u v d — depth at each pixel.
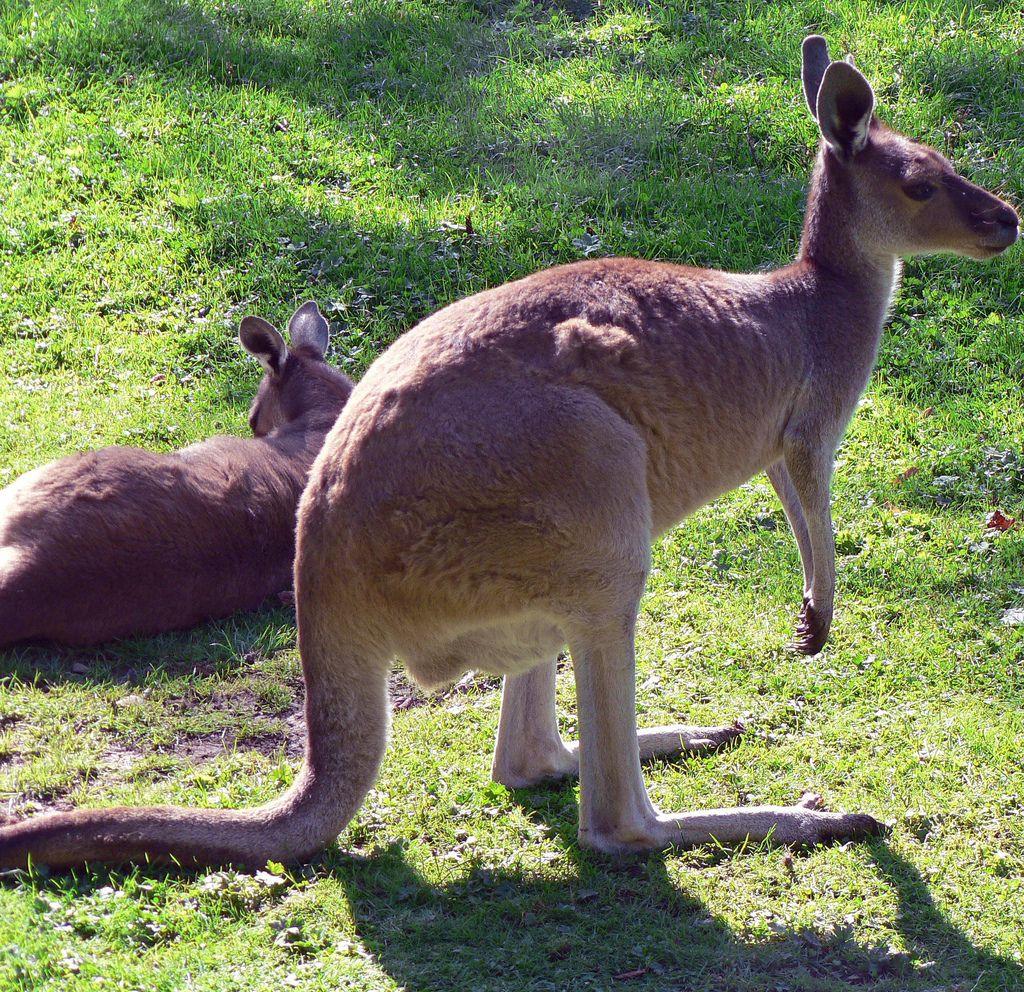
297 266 8.48
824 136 4.51
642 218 8.84
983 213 4.46
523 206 8.96
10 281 8.33
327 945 3.57
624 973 3.53
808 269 4.53
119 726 4.75
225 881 3.69
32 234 8.71
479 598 3.69
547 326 3.78
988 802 4.32
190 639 5.41
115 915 3.53
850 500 6.41
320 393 6.26
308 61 10.84
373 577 3.68
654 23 11.06
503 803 4.32
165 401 7.33
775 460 4.43
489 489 3.58
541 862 3.99
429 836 4.13
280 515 5.69
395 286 8.25
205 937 3.53
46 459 6.59
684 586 5.79
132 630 5.34
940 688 5.00
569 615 3.73
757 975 3.52
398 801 4.30
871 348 4.55
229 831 3.75
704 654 5.27
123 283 8.37
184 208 8.97
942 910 3.82
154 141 9.73
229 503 5.53
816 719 4.84
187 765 4.57
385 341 7.88
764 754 4.63
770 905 3.82
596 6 11.50
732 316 4.14
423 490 3.59
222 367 7.68
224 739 4.77
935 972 3.58
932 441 6.84
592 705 3.82
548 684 4.38
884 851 4.07
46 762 4.46
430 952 3.57
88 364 7.68
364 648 3.79
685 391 3.94
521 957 3.55
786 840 4.07
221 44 10.90
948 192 4.46
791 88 10.00
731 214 8.74
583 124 9.77
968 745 4.63
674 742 4.61
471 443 3.58
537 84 10.41
